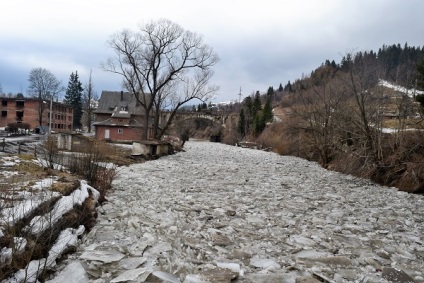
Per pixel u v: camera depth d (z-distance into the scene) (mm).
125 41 34062
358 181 19141
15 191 6477
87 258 5156
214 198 11500
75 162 11180
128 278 4527
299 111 36312
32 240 4703
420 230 8648
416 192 15641
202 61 36062
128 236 6520
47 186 7098
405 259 6246
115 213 8219
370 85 22688
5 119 66562
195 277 4789
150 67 35000
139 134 52125
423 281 5195
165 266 5137
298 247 6566
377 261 6020
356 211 10625
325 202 11898
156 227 7328
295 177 19609
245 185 15141
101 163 14375
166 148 33156
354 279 5129
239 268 5242
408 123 20938
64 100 88375
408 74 22156
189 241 6555
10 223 4711
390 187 17453
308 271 5340
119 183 13328
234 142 75625
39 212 5508
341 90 28141
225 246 6488
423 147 18328
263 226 8117
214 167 23469
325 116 28781
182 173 18828
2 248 4250
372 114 21703
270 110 74938
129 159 23719
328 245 6789
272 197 12297
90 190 8617
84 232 6410
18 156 12672
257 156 38781
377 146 19906
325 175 21625
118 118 53781
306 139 35312
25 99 66500
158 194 11531
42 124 68562
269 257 5984
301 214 9719
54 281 4371
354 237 7559
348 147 24906
